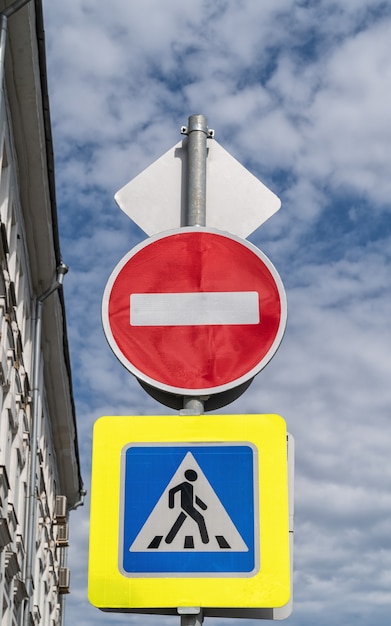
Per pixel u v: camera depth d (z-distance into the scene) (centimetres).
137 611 382
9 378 2119
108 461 393
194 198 447
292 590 380
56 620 3897
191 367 413
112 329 419
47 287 2688
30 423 2572
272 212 456
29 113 2041
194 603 374
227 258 424
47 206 2388
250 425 392
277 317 416
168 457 391
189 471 389
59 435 3600
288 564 377
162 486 388
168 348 416
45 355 3041
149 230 453
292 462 401
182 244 426
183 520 384
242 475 387
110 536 385
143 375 412
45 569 3356
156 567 380
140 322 419
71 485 4000
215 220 455
